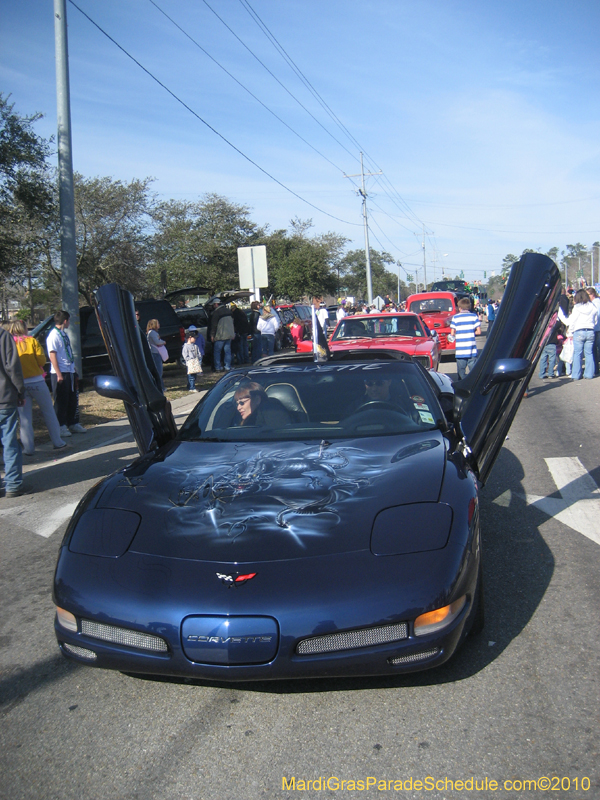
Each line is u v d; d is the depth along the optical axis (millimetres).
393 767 2252
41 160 14078
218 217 41469
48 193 14570
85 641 2607
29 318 36000
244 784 2217
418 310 19828
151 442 4199
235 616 2406
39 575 4289
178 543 2721
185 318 20156
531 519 4711
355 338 10500
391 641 2426
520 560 3975
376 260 94812
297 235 51656
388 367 4422
